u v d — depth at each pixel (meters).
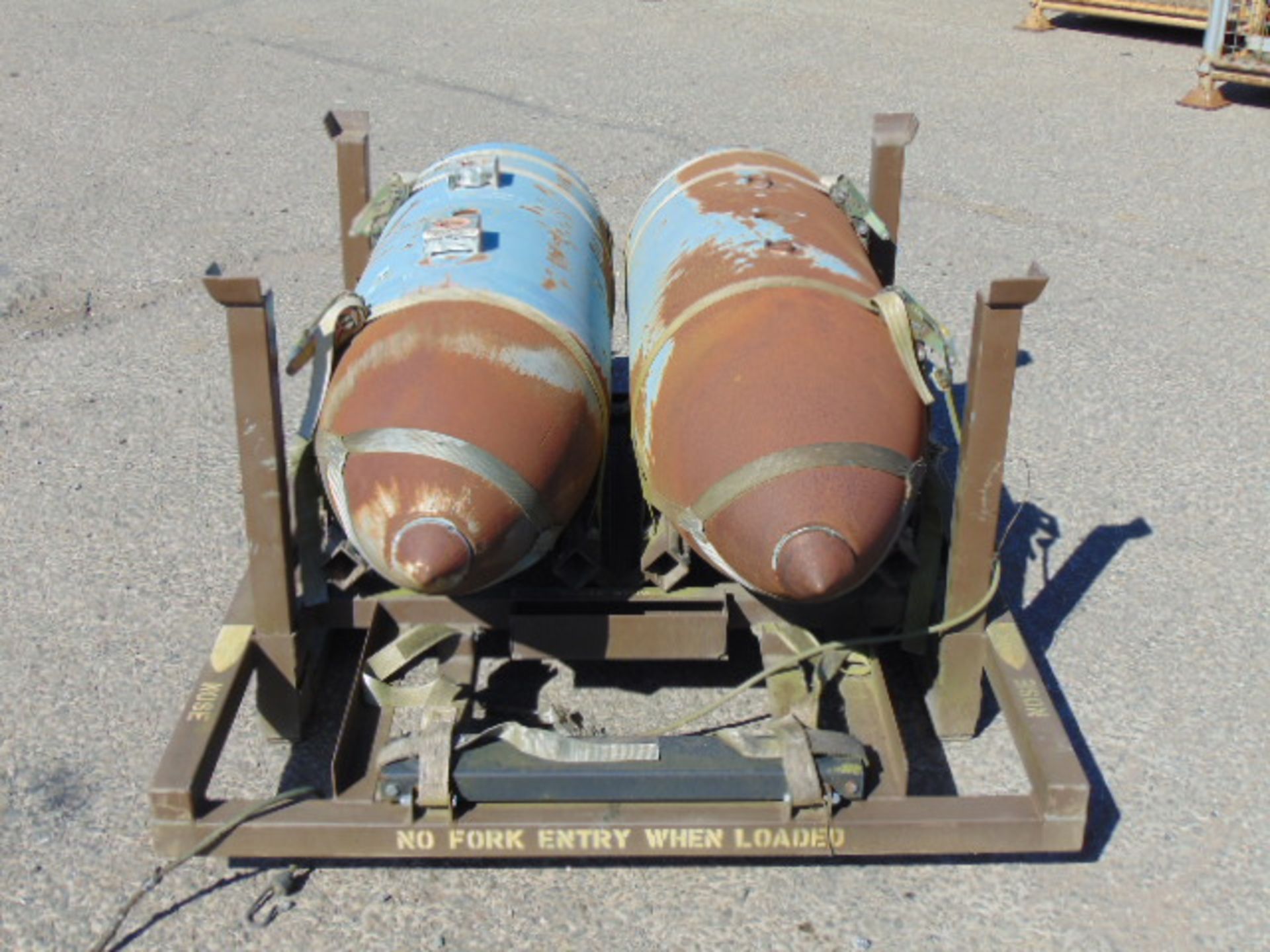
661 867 1.63
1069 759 1.50
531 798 1.50
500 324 1.65
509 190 2.06
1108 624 2.05
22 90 4.64
